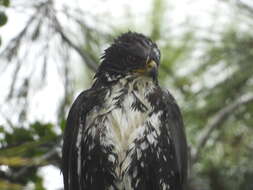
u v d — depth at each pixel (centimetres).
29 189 827
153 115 1052
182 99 1461
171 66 1475
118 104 1049
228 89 1459
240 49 1470
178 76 1466
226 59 1469
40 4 1227
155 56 1082
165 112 1064
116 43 1110
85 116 1052
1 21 1038
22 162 847
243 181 1453
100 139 1033
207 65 1470
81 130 1050
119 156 1030
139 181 1037
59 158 1136
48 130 1054
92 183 1043
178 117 1082
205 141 1352
